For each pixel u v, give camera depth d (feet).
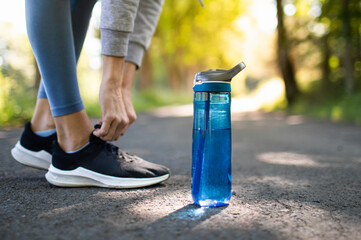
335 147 10.68
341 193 4.82
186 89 100.42
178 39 42.16
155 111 42.09
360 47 28.07
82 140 4.92
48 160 5.59
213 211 3.84
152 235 3.05
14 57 35.35
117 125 4.70
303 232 3.18
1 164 7.15
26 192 4.65
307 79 38.88
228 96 3.93
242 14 41.88
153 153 9.39
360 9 25.94
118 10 4.47
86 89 31.32
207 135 3.91
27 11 4.60
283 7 34.06
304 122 21.50
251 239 2.99
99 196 4.45
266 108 38.86
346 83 27.12
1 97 20.70
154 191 4.79
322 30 31.81
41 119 5.55
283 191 4.94
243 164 7.67
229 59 48.08
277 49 36.06
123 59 4.67
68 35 4.70
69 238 2.97
